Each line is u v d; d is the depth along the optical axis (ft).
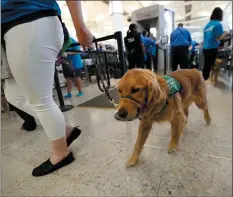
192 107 6.58
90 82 16.19
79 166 3.65
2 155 4.28
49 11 2.90
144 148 4.09
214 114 5.79
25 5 2.67
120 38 5.14
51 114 3.23
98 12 37.40
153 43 15.79
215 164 3.41
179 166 3.42
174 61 13.23
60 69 14.01
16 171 3.63
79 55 10.44
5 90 3.74
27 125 5.59
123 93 2.86
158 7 16.84
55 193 3.00
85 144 4.51
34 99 3.05
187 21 57.31
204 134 4.58
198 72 4.78
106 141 4.58
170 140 4.30
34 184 3.23
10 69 2.98
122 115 2.73
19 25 2.67
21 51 2.71
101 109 7.27
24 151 4.42
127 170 3.42
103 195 2.88
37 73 2.88
